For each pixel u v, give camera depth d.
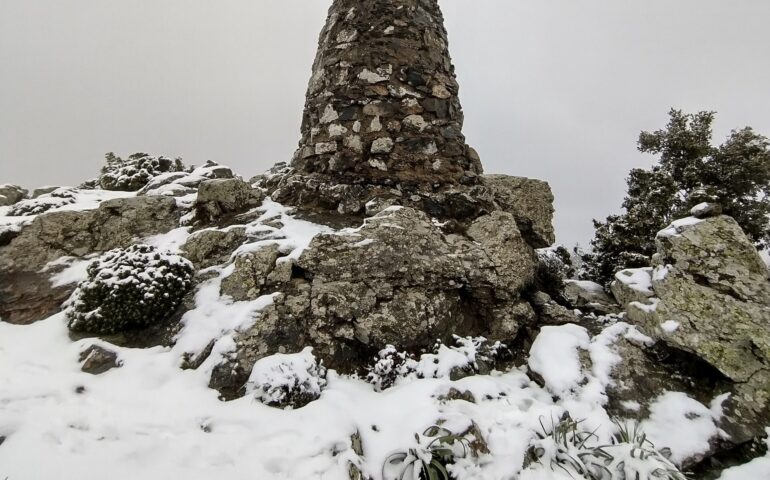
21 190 9.95
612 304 6.86
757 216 11.44
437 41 8.04
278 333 4.44
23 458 2.61
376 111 7.31
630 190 11.50
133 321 4.71
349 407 3.84
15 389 3.51
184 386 3.91
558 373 4.74
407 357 4.71
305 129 8.17
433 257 5.46
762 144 11.87
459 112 8.08
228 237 5.87
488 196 6.91
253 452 3.15
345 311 4.79
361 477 3.16
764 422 4.18
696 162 12.11
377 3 7.78
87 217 6.58
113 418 3.27
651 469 3.30
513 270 5.79
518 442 3.63
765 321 4.52
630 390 4.55
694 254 5.09
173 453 2.98
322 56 8.12
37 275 5.81
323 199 6.96
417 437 3.48
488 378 4.63
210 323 4.56
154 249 5.42
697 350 4.55
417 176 7.09
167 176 9.05
